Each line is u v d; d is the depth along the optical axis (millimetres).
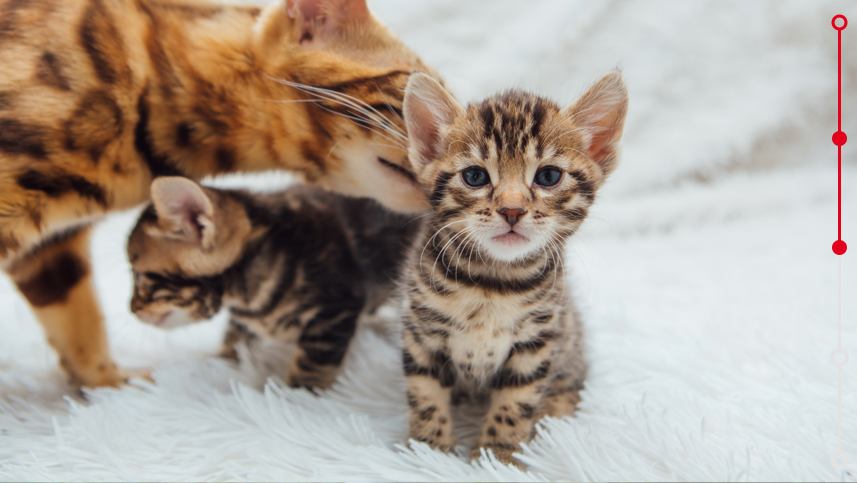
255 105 401
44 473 346
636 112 777
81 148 371
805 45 768
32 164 362
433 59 790
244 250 422
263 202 441
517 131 367
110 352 449
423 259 378
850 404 380
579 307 440
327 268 431
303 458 352
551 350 375
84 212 383
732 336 453
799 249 607
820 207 700
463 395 409
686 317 495
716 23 784
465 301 368
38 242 385
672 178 754
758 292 528
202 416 378
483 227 360
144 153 396
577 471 337
